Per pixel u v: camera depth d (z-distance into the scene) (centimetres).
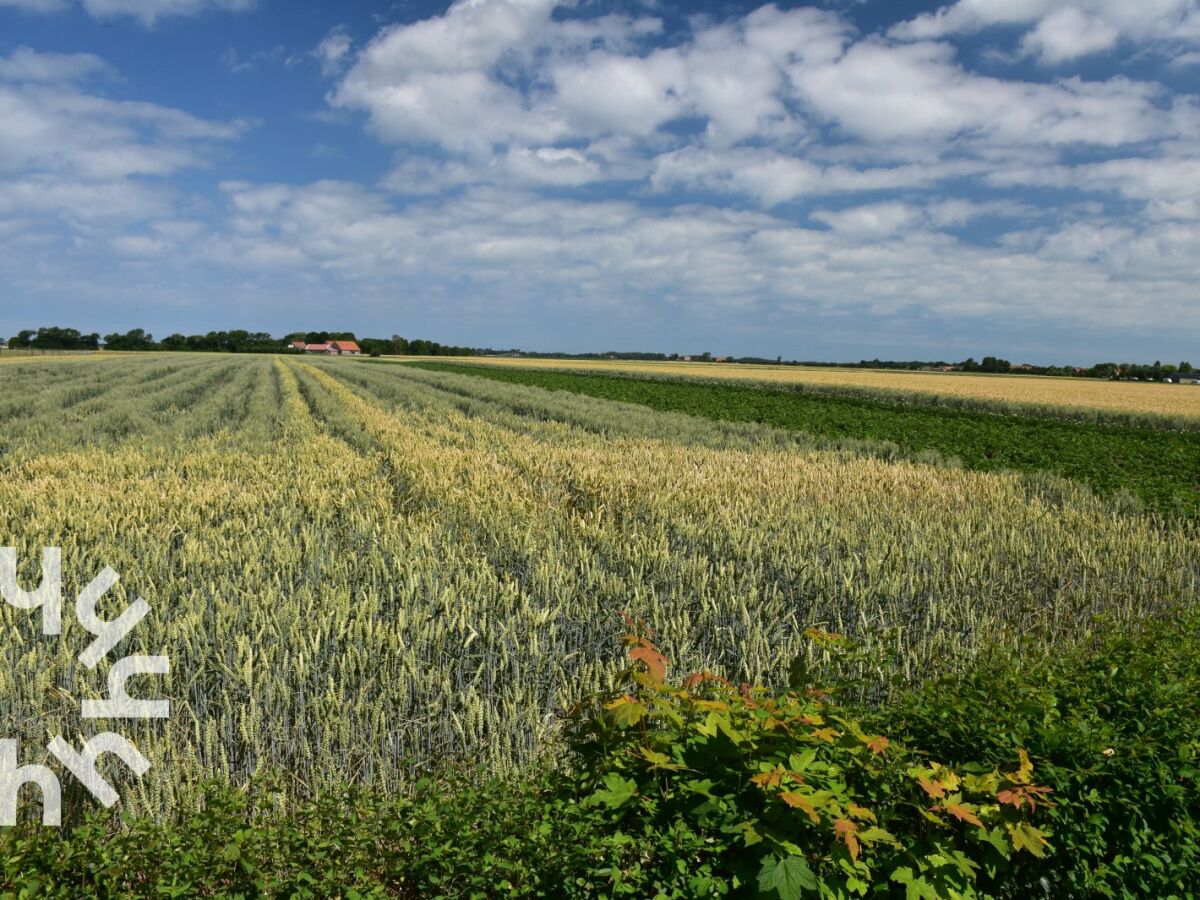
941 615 688
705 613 636
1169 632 513
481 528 928
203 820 336
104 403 2628
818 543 879
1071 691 421
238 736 471
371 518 957
